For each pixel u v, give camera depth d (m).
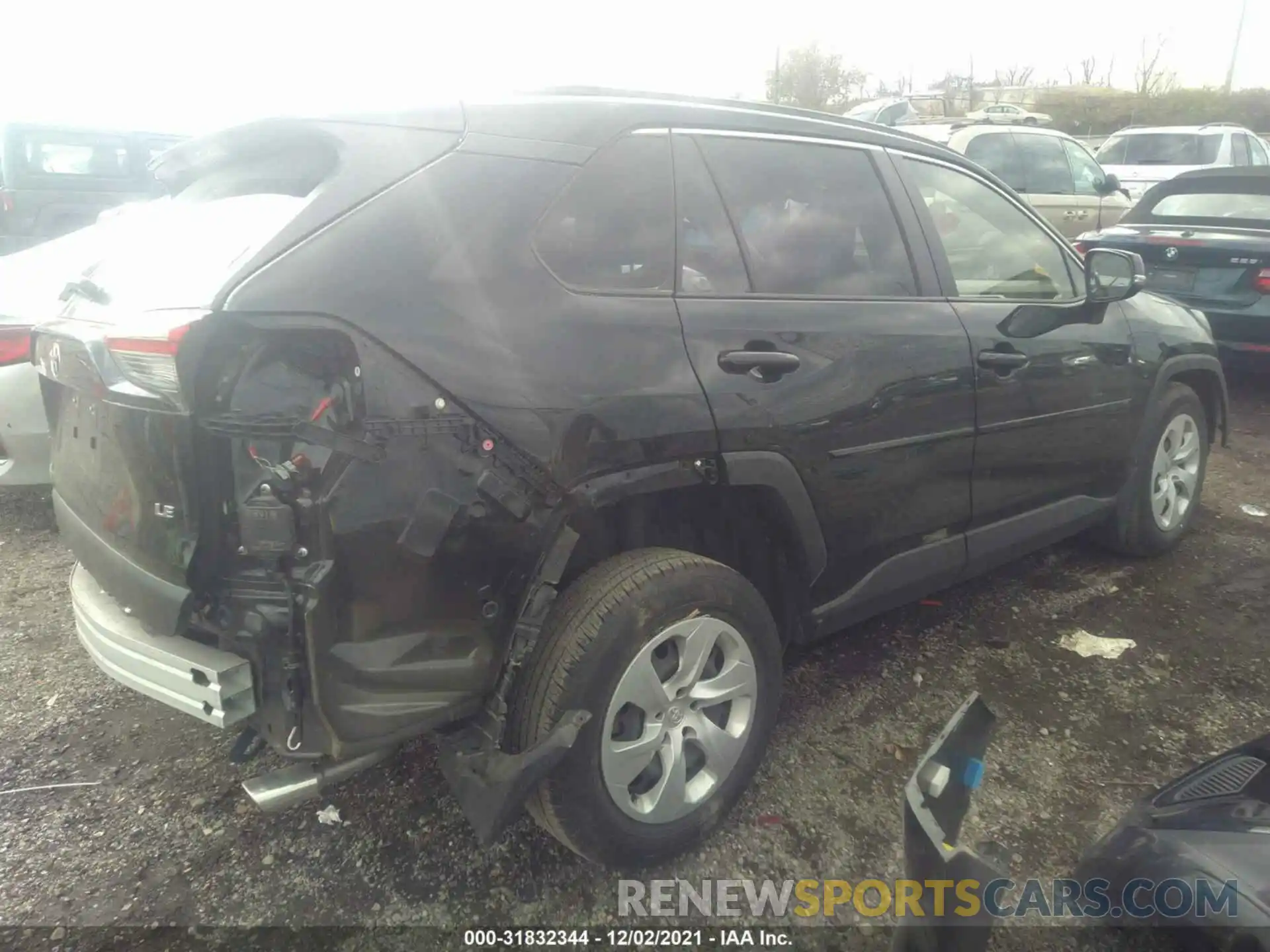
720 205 2.60
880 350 2.80
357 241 1.95
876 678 3.37
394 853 2.49
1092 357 3.66
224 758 2.89
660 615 2.27
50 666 3.43
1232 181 7.00
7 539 4.61
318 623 1.87
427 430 1.94
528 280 2.14
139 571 2.07
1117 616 3.84
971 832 2.57
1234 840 2.10
